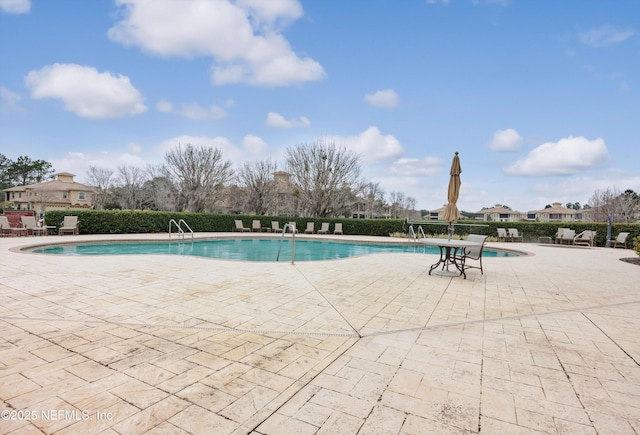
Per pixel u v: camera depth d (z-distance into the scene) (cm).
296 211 2809
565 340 326
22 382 221
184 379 231
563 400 215
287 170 2628
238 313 389
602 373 255
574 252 1259
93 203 3875
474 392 223
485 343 315
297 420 188
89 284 516
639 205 3894
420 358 277
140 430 174
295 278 606
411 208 4747
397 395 217
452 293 527
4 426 173
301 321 366
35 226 1308
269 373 243
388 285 573
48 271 612
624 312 431
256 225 1991
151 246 1256
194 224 1791
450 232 774
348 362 266
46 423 177
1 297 437
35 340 294
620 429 186
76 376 230
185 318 365
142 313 379
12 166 4612
